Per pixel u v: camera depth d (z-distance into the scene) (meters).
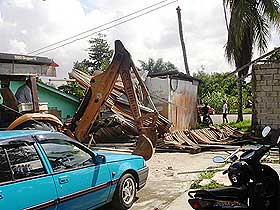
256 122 17.78
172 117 18.22
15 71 9.00
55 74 9.80
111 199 6.45
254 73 17.84
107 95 10.76
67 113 19.25
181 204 6.94
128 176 6.82
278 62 17.31
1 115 9.65
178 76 19.20
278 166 9.84
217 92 42.16
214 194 4.74
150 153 9.66
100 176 6.05
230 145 15.24
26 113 9.42
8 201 4.49
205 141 15.88
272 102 17.47
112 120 15.48
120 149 13.66
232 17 21.55
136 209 6.79
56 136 5.65
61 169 5.41
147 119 10.89
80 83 17.09
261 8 21.69
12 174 4.71
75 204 5.51
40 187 4.95
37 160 5.12
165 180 9.09
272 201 4.97
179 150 13.89
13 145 4.95
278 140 5.34
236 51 22.05
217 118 33.00
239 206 4.64
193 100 21.81
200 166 10.87
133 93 10.43
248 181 4.80
